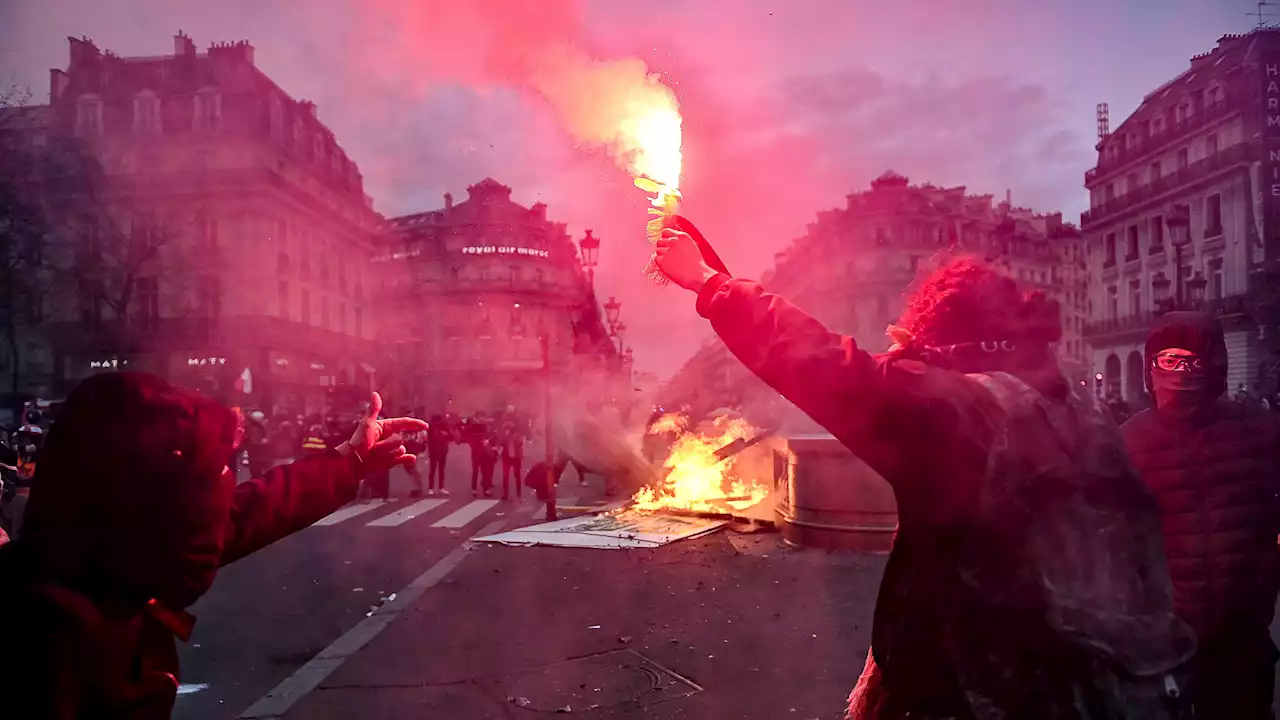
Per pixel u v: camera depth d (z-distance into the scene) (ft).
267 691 14.19
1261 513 6.01
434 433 47.57
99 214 119.65
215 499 3.99
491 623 17.38
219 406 4.15
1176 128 122.01
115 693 3.56
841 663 14.11
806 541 24.79
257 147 126.82
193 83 125.49
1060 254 202.08
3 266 113.91
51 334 117.80
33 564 3.59
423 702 12.85
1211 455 6.01
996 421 3.64
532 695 12.99
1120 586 3.53
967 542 3.69
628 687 13.20
